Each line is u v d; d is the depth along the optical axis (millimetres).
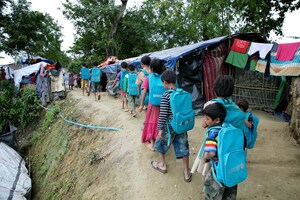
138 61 11039
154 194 3967
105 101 11789
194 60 8461
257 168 4809
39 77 15562
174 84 4000
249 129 4203
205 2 14547
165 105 3945
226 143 2609
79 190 5496
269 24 12211
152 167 4648
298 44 6852
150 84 4648
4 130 13266
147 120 4961
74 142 8570
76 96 14172
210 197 2959
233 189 2988
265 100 9648
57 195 6480
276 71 7422
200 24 17312
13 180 8188
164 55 9398
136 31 22797
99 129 7879
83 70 13977
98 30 23125
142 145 5531
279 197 3879
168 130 4016
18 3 26797
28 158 11742
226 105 3014
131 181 4434
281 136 6656
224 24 15430
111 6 22391
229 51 8570
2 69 21781
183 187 4074
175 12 18953
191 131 6707
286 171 4723
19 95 17484
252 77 9453
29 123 15430
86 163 6391
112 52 24359
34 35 28375
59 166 8117
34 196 8289
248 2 10250
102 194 4535
